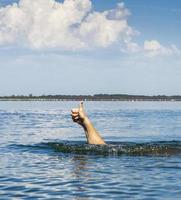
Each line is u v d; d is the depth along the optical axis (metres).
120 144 19.78
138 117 53.88
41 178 13.05
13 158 16.95
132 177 13.16
